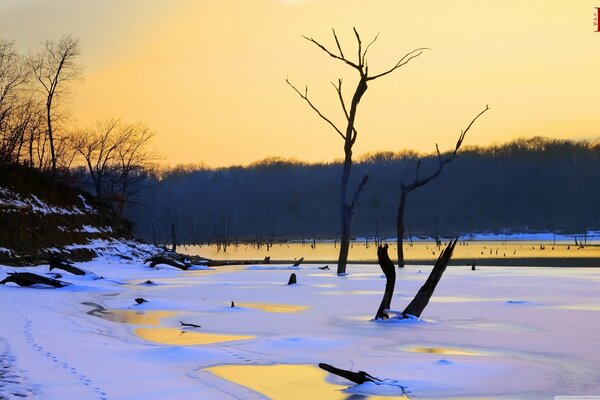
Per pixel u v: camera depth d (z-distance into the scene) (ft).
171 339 54.29
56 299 85.81
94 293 97.19
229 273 156.25
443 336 55.77
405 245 573.33
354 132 152.66
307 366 42.80
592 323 63.41
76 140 239.71
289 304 82.89
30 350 44.01
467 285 112.37
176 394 34.17
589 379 39.01
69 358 41.96
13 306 74.02
